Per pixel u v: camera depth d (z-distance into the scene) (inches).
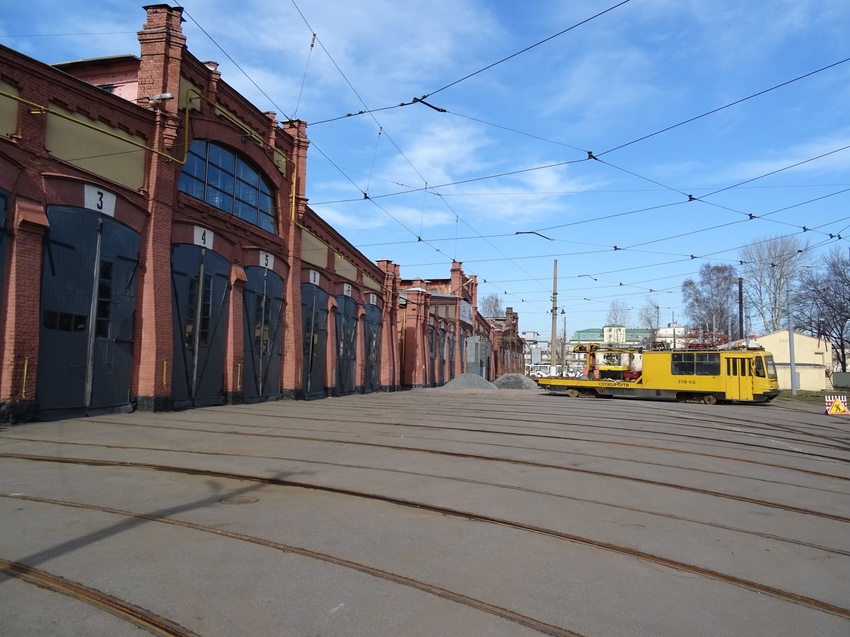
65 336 573.0
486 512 278.2
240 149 868.6
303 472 356.8
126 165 652.1
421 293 1911.9
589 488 340.2
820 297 1828.2
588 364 1513.3
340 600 175.8
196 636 152.5
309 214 1099.3
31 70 538.9
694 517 284.8
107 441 451.2
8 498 280.2
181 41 715.4
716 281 2337.6
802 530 271.1
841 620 176.6
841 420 893.8
